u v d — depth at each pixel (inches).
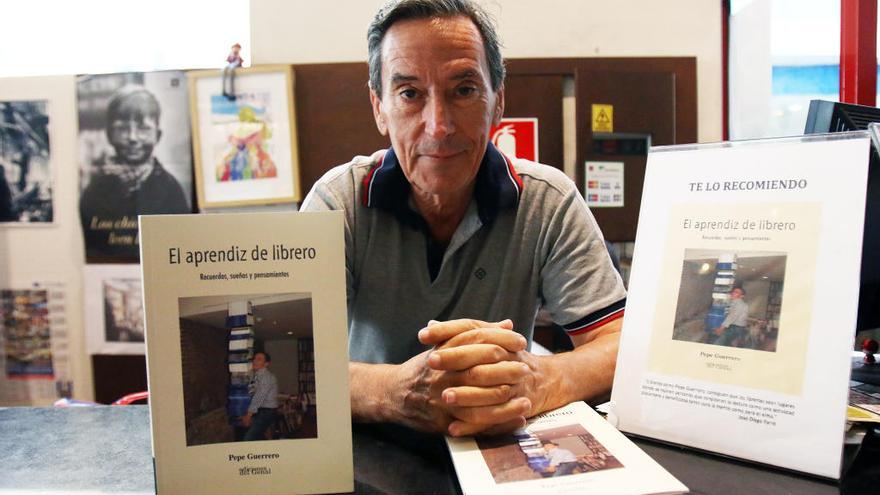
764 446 22.6
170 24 85.5
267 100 80.0
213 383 21.6
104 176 82.3
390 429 28.6
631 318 26.8
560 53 83.3
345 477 21.8
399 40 34.4
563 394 29.0
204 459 21.5
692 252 25.7
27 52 85.7
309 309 22.0
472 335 27.0
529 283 42.8
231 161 80.7
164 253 21.4
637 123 82.2
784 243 23.6
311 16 82.4
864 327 31.4
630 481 20.2
